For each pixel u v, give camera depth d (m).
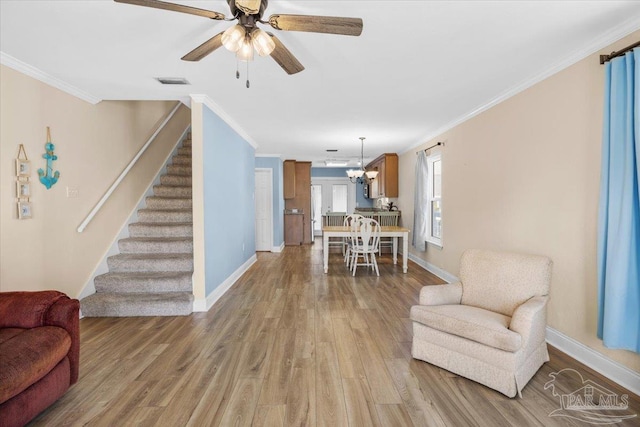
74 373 2.05
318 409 1.89
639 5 1.86
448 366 2.29
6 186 2.55
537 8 1.88
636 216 1.92
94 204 3.59
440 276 5.01
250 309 3.61
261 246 7.82
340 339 2.83
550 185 2.73
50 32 2.14
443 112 4.04
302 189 8.91
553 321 2.70
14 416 1.59
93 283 3.58
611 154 2.04
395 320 3.27
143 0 1.43
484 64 2.65
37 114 2.82
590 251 2.36
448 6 1.86
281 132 5.23
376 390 2.08
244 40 1.64
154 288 3.60
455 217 4.48
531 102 2.95
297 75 2.88
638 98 1.87
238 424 1.77
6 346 1.68
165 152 5.35
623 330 1.96
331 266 6.00
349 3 1.83
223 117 4.19
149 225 4.32
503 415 1.84
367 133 5.27
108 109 3.83
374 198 9.11
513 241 3.22
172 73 2.83
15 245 2.63
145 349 2.64
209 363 2.42
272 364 2.40
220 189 4.15
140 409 1.89
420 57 2.52
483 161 3.76
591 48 2.30
